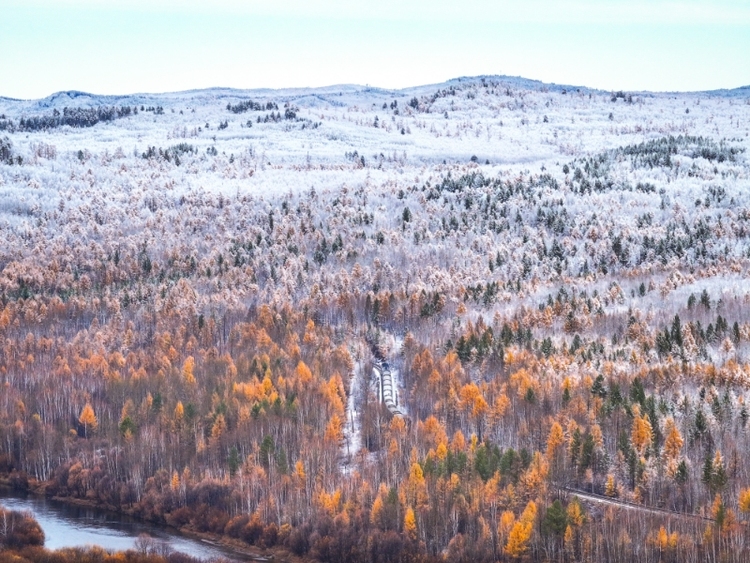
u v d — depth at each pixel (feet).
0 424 559.79
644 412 527.40
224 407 552.82
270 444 498.28
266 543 440.45
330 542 424.87
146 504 481.87
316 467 485.56
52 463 533.55
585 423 523.29
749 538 414.82
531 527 417.90
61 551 411.13
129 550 412.77
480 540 415.85
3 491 517.14
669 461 469.16
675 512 446.60
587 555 408.67
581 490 469.98
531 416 532.32
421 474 449.48
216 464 508.12
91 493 503.20
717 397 537.24
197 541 451.12
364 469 484.74
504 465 463.83
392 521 432.25
